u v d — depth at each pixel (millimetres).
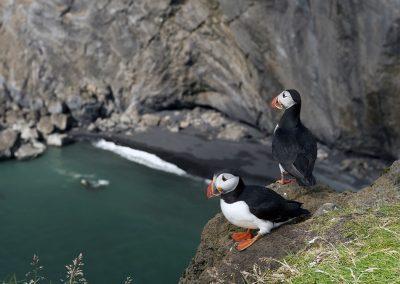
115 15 29234
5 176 24859
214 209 21953
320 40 23594
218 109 29500
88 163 26047
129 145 27578
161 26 28516
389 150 24078
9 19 31406
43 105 30609
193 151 26625
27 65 31188
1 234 20391
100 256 19047
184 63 28922
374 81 22703
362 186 23359
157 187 23781
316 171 24531
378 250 6984
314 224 8156
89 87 30531
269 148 26688
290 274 7223
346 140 24953
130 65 29859
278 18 24578
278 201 8164
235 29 26375
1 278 17766
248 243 8312
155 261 18797
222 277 8141
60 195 23188
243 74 27344
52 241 19969
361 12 21844
